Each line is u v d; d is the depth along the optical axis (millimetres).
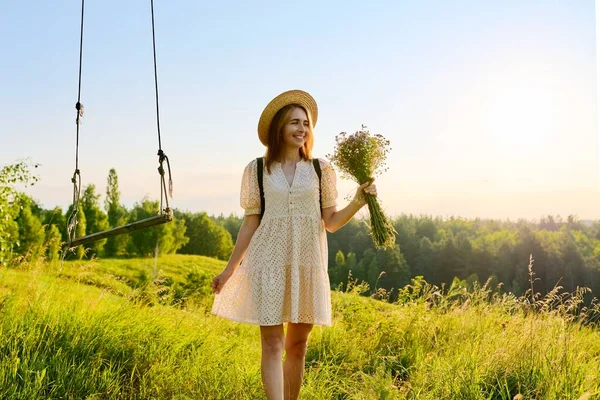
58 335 4277
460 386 3854
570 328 4902
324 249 3473
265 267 3307
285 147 3480
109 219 72688
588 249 89625
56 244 5285
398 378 4762
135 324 4719
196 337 4816
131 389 3859
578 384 3850
